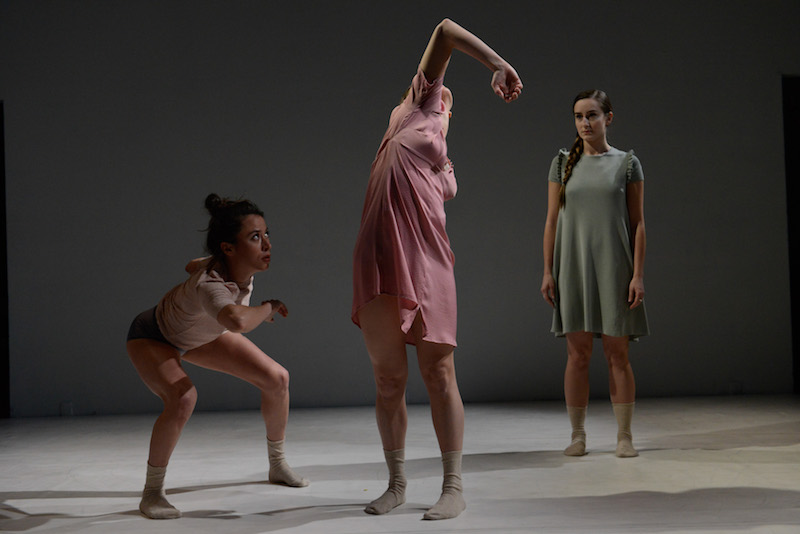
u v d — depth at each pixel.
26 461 3.41
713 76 5.50
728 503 2.33
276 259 5.30
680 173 5.45
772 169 5.50
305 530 2.10
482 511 2.27
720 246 5.45
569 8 5.48
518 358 5.34
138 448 3.73
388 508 2.30
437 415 2.28
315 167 5.37
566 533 2.01
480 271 5.36
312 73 5.40
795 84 5.66
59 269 5.23
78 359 5.20
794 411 4.49
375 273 2.23
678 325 5.40
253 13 5.39
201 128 5.34
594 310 3.21
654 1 5.50
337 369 5.29
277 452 2.78
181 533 2.11
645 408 4.76
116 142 5.29
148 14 5.35
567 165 3.33
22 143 5.25
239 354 2.67
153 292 5.26
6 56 5.27
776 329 5.45
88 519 2.31
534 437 3.81
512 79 2.13
